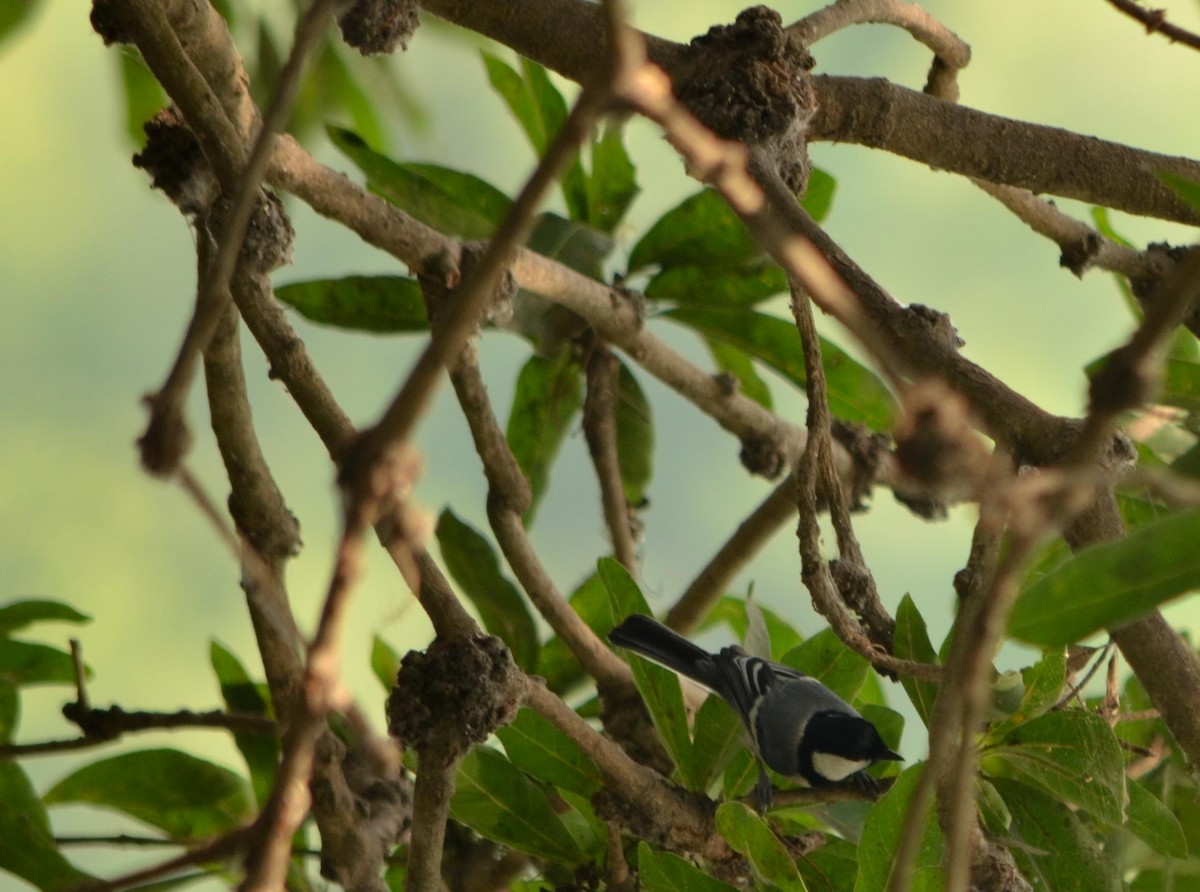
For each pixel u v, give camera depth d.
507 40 6.87
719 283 9.43
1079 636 3.90
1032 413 5.07
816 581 6.18
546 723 7.05
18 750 6.80
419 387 3.27
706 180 3.54
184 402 3.41
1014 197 7.95
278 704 6.72
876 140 7.00
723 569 8.91
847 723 7.97
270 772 7.45
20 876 6.59
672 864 6.18
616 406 9.77
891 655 6.77
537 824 7.11
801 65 6.27
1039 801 6.33
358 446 3.27
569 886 7.21
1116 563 3.87
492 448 7.59
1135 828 6.09
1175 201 7.10
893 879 3.88
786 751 7.84
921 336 5.27
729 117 6.05
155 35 5.77
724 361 10.29
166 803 7.47
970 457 3.31
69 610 7.45
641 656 7.37
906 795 5.68
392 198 8.52
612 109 3.63
